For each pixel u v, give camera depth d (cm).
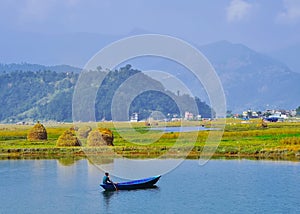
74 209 4716
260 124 12262
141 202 4903
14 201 5066
